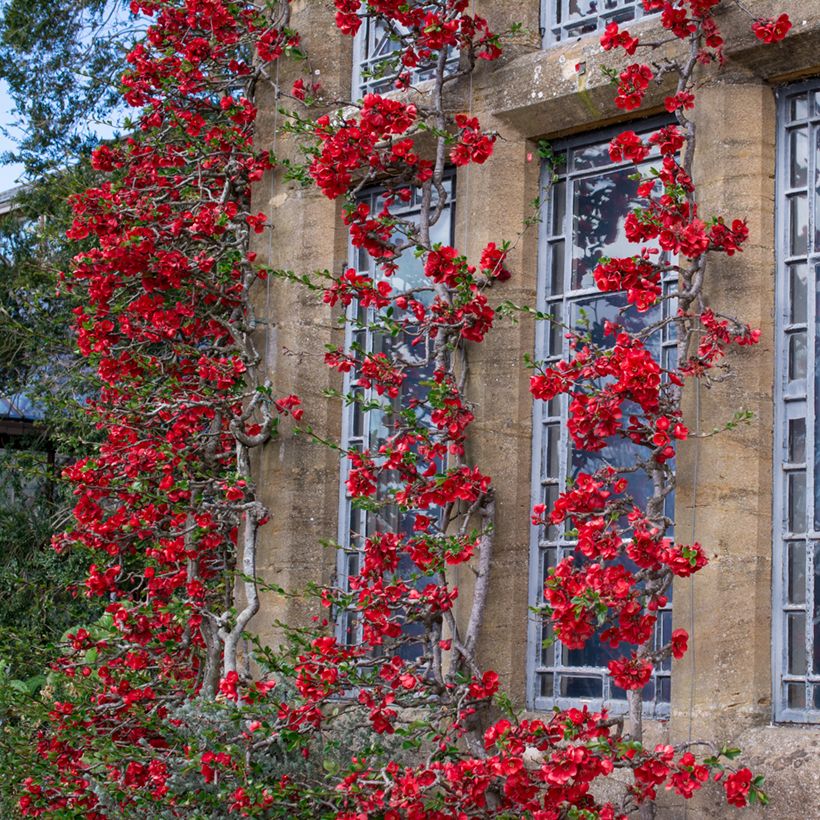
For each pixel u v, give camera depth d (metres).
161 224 6.91
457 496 5.61
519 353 5.84
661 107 5.62
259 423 6.72
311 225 6.68
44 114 11.36
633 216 5.15
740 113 5.24
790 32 5.04
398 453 5.68
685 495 5.14
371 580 5.78
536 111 5.88
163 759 5.55
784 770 4.72
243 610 6.37
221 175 7.09
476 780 4.78
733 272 5.15
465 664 5.64
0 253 11.08
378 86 6.66
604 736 4.64
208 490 6.85
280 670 5.34
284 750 5.47
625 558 5.56
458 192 6.22
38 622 9.70
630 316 5.66
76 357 9.64
